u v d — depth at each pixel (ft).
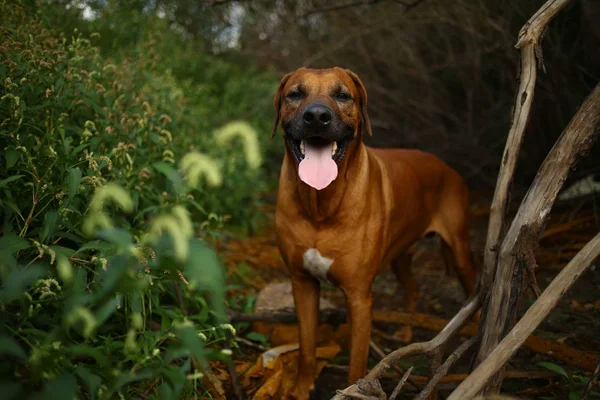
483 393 7.07
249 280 14.65
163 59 17.66
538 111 18.29
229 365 9.33
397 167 11.01
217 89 23.43
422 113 23.11
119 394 6.51
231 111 22.48
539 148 19.22
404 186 10.85
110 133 9.46
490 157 21.40
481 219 20.40
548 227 17.60
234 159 17.25
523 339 6.57
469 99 20.86
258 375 9.78
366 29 21.01
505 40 16.47
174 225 5.25
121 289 5.59
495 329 7.54
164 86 13.14
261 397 9.03
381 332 11.92
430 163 12.13
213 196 15.47
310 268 9.37
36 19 10.45
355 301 9.35
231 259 15.71
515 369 10.24
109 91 10.11
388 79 24.04
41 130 8.36
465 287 12.80
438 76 22.68
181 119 14.26
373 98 24.03
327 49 22.98
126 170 9.23
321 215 8.96
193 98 17.65
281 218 9.45
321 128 8.48
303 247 9.22
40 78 8.73
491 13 17.44
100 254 6.81
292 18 24.62
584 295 13.39
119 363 5.98
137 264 6.40
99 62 11.02
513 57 17.40
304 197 9.01
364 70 23.97
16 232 7.52
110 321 8.39
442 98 22.72
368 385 7.11
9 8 9.68
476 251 17.62
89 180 7.15
